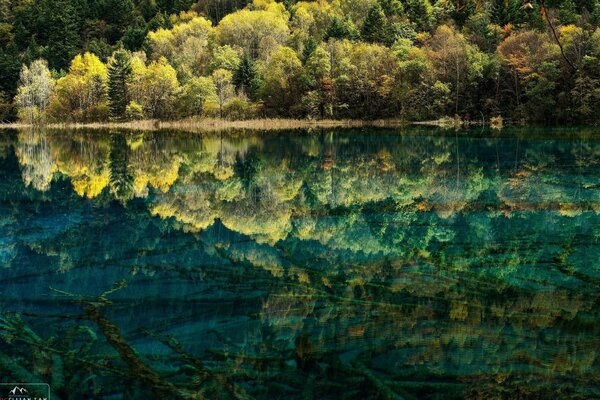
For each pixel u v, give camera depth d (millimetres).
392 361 4125
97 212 11102
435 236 8734
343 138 35344
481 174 16453
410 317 5066
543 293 5820
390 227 9492
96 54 97250
